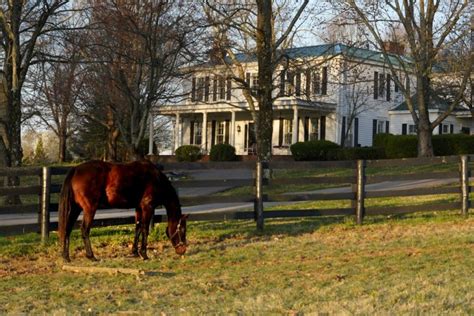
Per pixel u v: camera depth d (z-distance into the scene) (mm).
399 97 46812
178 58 29688
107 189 11539
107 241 13281
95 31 21953
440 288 8906
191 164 14211
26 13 21703
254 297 8938
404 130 45188
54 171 13148
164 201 12039
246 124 47656
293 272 10727
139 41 21875
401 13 30500
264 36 24969
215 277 10438
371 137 45250
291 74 27094
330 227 15188
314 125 44375
